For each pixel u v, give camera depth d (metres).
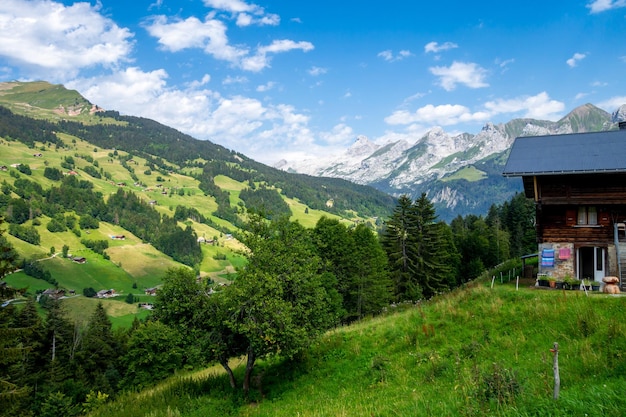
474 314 24.03
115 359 68.50
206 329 24.47
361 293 54.81
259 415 19.42
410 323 25.53
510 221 109.94
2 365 27.31
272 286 22.25
